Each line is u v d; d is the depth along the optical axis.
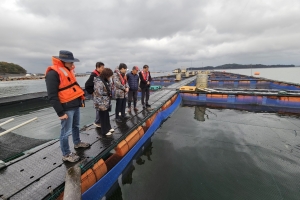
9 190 2.30
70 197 1.92
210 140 5.66
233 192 3.24
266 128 6.66
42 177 2.59
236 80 21.05
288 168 3.95
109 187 3.29
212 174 3.83
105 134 4.15
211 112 9.47
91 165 3.04
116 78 4.88
